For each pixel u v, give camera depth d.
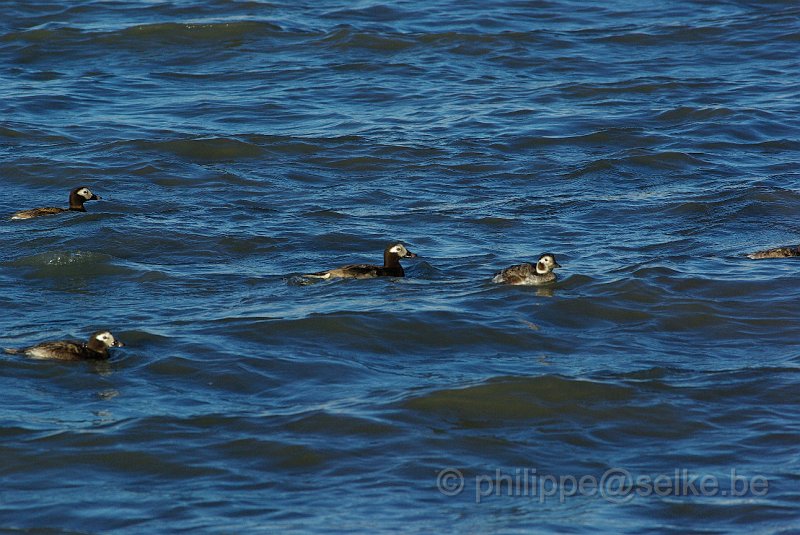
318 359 20.52
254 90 40.50
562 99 39.62
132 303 23.44
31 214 29.02
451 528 15.14
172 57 43.91
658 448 17.55
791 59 43.91
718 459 17.17
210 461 16.94
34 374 19.64
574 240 27.67
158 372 19.91
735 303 23.22
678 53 44.81
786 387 19.39
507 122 37.25
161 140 34.94
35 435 17.50
